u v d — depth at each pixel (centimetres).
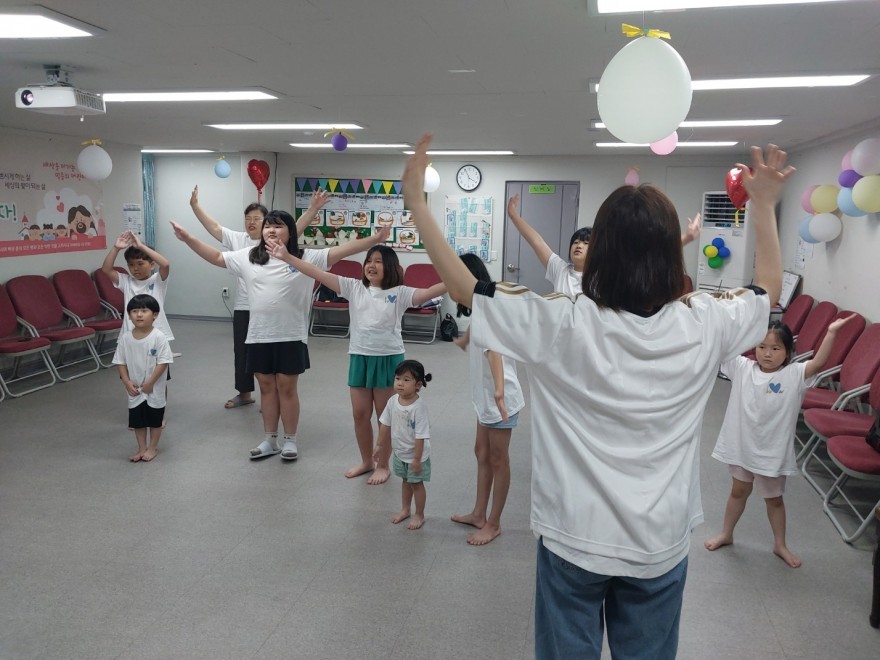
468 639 256
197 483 405
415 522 348
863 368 448
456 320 945
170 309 1054
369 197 976
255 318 421
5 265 662
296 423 444
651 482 126
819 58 350
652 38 184
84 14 293
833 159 643
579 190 925
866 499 399
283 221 403
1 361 657
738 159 867
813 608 281
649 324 123
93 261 779
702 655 248
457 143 788
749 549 333
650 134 190
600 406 125
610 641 137
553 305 123
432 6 275
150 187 1026
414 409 332
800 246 729
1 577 296
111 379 662
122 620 265
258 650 247
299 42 336
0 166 653
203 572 303
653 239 121
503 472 328
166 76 424
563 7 273
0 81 445
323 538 337
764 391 308
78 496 385
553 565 133
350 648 249
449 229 963
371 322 386
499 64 377
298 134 732
